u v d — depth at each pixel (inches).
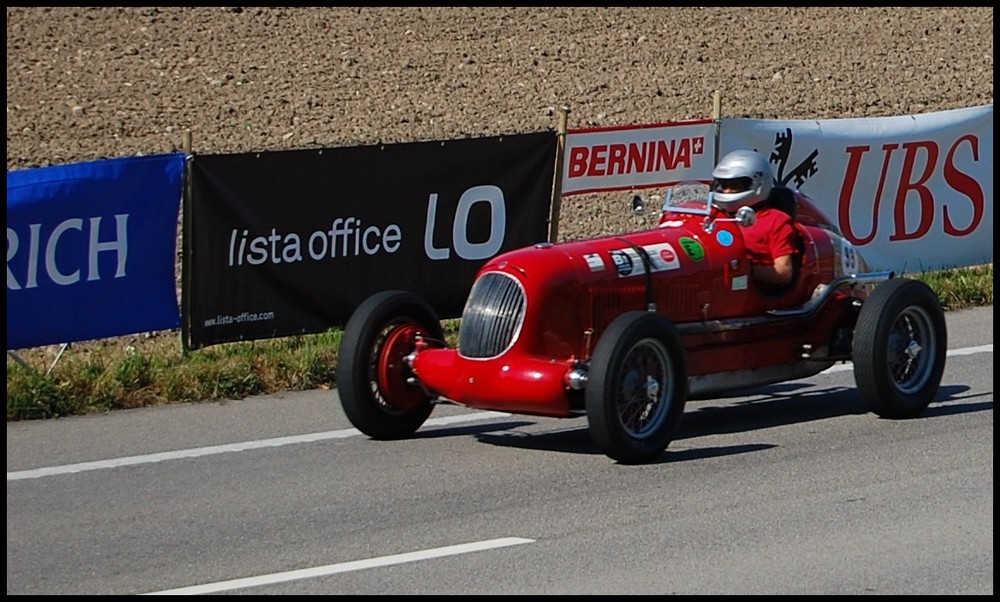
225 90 1168.8
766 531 358.0
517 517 373.1
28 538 361.4
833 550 344.2
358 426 451.5
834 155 665.6
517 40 1392.7
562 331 433.4
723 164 477.7
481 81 1225.4
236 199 552.4
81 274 526.9
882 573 328.8
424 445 451.2
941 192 695.7
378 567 336.2
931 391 470.0
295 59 1289.4
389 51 1333.7
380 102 1139.9
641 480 404.5
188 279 547.8
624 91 1192.2
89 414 492.4
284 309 568.4
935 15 1540.4
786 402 502.3
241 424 478.0
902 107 1144.2
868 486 394.9
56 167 520.4
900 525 361.7
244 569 335.9
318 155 567.8
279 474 418.3
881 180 678.5
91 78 1191.6
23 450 446.9
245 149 974.4
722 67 1293.1
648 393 421.1
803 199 497.4
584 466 421.4
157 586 325.1
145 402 505.4
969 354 567.5
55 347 583.5
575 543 351.3
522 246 616.7
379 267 585.3
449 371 438.3
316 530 364.8
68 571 336.5
